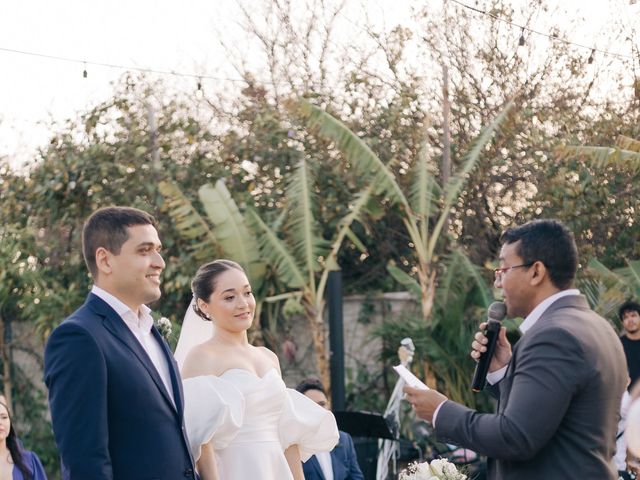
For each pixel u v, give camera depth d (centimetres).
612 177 1195
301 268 1134
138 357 382
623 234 1187
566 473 352
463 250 1230
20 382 1252
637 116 1298
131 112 1290
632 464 494
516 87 1359
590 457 353
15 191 1281
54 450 1234
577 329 355
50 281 1250
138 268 388
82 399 362
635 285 1036
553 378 348
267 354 514
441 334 1104
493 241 1298
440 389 1141
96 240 390
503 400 378
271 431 482
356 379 1217
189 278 1200
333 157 1281
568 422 354
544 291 376
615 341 371
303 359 1233
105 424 364
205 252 1131
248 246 1126
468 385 1093
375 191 1119
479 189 1291
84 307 387
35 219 1291
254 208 1240
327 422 507
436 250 1239
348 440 667
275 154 1297
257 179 1303
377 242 1307
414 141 1294
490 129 1136
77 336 369
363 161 1114
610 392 358
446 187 1130
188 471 389
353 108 1340
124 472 370
